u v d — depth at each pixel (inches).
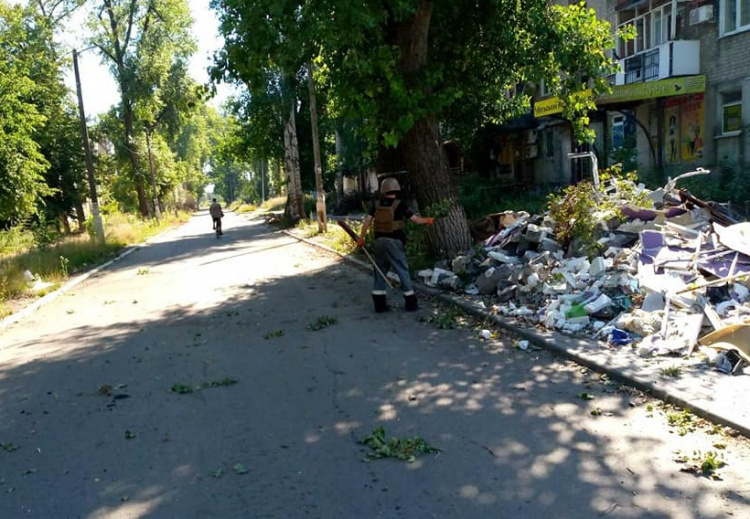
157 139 1920.5
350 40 376.5
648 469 151.6
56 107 1403.8
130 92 1577.3
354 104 418.0
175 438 186.7
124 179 1929.1
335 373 242.8
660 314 257.3
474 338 282.2
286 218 1275.8
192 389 232.5
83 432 195.5
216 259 730.2
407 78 428.5
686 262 296.2
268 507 143.6
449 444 172.6
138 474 163.9
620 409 189.2
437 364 246.2
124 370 265.1
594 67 454.9
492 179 1135.0
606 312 275.9
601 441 168.1
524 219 432.1
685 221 361.1
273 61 402.6
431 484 150.5
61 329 372.8
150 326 357.1
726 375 201.0
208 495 150.6
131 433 191.6
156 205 1755.7
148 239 1234.6
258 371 251.9
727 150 698.8
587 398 199.2
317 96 924.0
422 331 301.4
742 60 667.4
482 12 473.4
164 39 1612.9
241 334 321.1
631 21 849.5
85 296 511.5
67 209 1469.0
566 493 143.0
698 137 740.0
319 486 152.4
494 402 201.5
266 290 462.9
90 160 1040.8
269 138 1357.0
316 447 175.3
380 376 235.8
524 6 472.7
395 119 415.8
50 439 191.3
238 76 423.2
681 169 752.3
